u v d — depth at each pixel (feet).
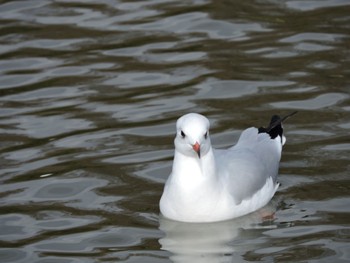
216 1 65.98
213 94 52.49
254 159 42.65
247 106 50.83
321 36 59.11
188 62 56.80
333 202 41.60
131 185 43.70
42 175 44.68
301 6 64.03
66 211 41.57
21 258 37.60
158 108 51.13
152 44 59.52
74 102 52.42
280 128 45.60
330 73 54.19
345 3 63.98
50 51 59.31
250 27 61.26
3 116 51.03
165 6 65.41
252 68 55.47
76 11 65.00
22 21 63.67
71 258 37.58
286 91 52.37
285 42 58.65
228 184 40.88
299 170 44.68
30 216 41.16
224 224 40.63
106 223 40.52
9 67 57.26
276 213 41.34
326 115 49.39
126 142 47.65
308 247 37.78
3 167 45.42
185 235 39.52
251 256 37.35
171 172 43.32
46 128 49.42
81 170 45.11
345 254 36.94
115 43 59.88
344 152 45.65
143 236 39.45
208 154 39.65
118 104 51.88
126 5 65.87
